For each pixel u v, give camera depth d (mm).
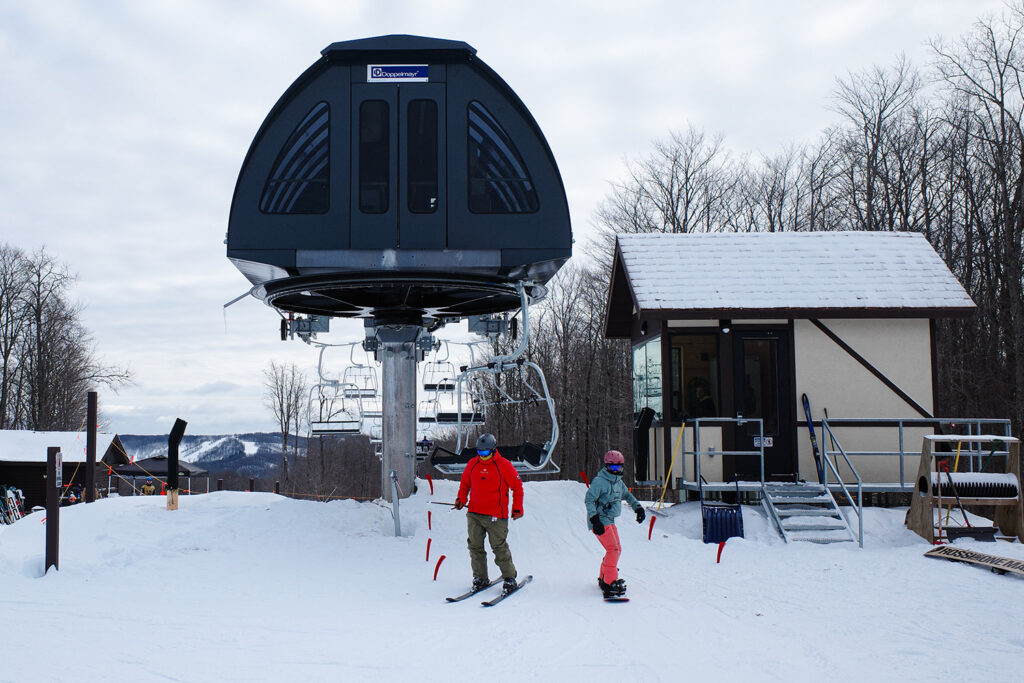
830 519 12984
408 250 12398
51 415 53031
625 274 15414
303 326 14461
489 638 7078
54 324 54750
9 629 7605
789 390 14508
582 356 43094
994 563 10102
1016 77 25672
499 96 12625
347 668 6176
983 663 6176
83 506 14656
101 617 8133
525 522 13641
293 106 12484
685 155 39875
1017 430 23375
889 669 6035
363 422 14875
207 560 11219
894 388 14555
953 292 14758
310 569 10812
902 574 10000
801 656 6426
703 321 14531
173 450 14492
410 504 14125
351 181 12438
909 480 14492
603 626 7504
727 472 14234
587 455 41781
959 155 28375
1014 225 24484
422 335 14883
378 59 12586
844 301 14484
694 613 8039
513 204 12523
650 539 12523
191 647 6867
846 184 34719
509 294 14008
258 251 12289
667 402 14359
